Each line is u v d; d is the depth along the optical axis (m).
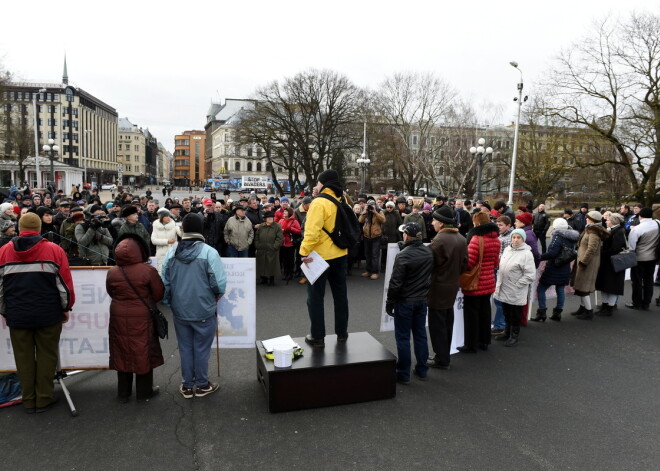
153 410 4.21
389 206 10.93
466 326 5.86
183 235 4.25
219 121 124.56
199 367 4.40
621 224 7.59
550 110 23.75
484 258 5.66
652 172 22.09
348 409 4.29
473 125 43.91
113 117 126.12
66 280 4.16
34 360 4.16
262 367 4.46
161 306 8.16
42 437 3.74
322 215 4.32
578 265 7.46
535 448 3.68
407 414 4.21
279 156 50.44
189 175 166.25
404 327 4.80
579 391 4.79
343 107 48.12
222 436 3.78
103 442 3.68
